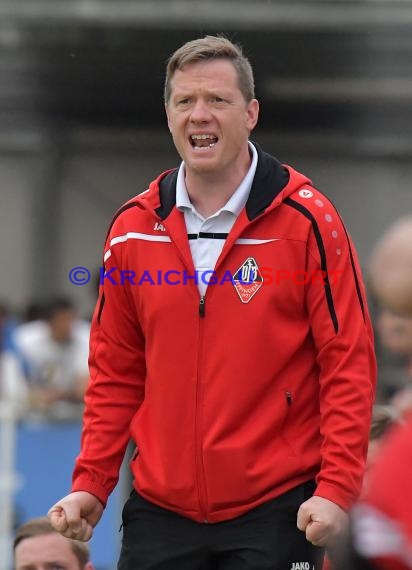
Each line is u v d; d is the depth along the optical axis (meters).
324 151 47.50
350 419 10.52
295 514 10.70
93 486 11.28
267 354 10.70
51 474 23.48
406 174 47.75
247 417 10.73
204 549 10.88
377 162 47.88
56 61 34.59
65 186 48.06
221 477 10.69
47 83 37.62
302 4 28.42
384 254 6.41
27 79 37.12
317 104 40.47
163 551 11.00
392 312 6.40
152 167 47.84
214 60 10.80
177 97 10.85
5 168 47.91
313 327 10.82
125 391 11.46
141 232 11.14
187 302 10.84
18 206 48.03
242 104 10.87
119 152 47.69
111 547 22.34
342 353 10.66
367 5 28.44
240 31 30.17
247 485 10.67
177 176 11.19
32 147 47.47
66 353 27.06
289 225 10.80
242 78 10.91
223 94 10.73
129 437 11.48
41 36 31.58
